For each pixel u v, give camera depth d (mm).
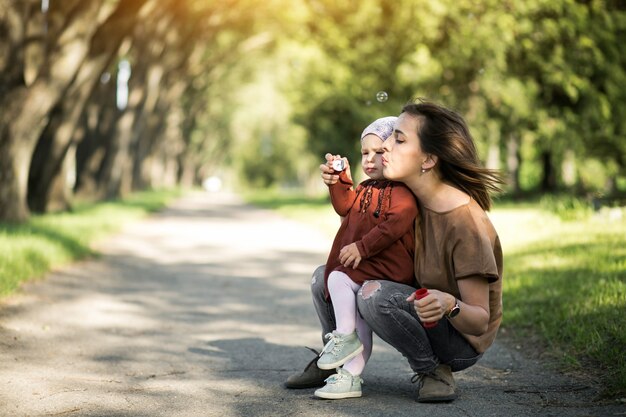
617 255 7875
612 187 26828
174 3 25953
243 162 83875
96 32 15844
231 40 37469
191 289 8531
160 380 4449
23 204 14305
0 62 13562
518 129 23438
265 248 13531
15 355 4977
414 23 22297
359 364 4031
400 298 3748
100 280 8914
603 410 3641
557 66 21172
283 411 3771
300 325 6418
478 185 3756
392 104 24016
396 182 3891
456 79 22859
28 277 8250
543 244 9898
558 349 4949
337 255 4051
